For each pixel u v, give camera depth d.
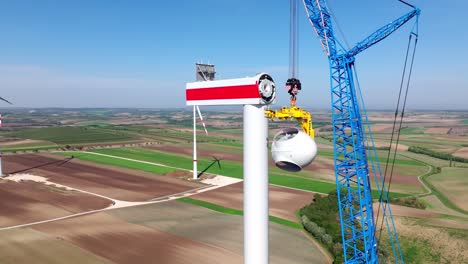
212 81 13.92
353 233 44.44
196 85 14.49
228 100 13.60
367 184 44.00
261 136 13.16
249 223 13.45
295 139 13.49
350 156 44.84
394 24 41.62
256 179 13.24
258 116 13.06
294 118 14.27
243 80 12.98
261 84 12.69
